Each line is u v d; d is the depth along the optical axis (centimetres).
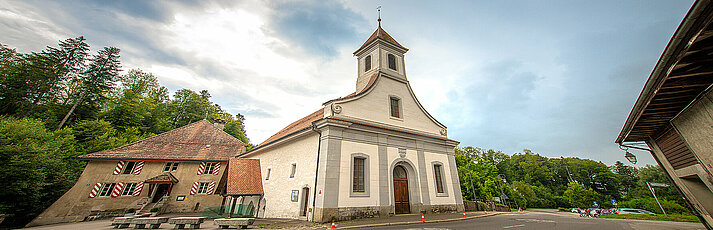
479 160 5278
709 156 573
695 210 820
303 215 1484
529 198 6131
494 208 3153
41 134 2097
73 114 3362
